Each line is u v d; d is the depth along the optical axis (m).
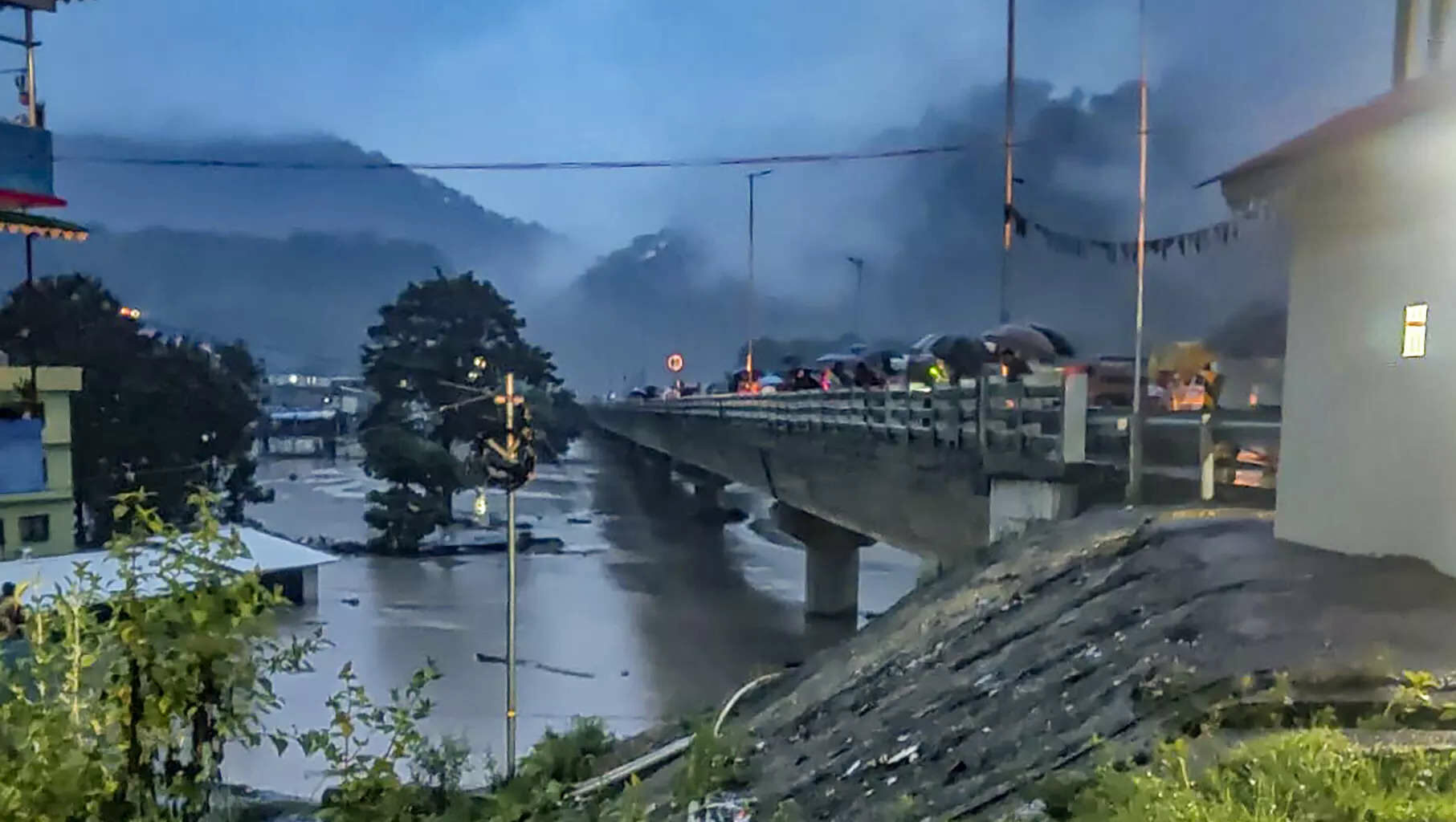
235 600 5.39
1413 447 8.41
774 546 60.44
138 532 5.48
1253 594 7.93
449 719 24.66
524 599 41.22
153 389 43.19
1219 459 13.80
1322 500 9.56
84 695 4.98
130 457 42.91
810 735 9.14
